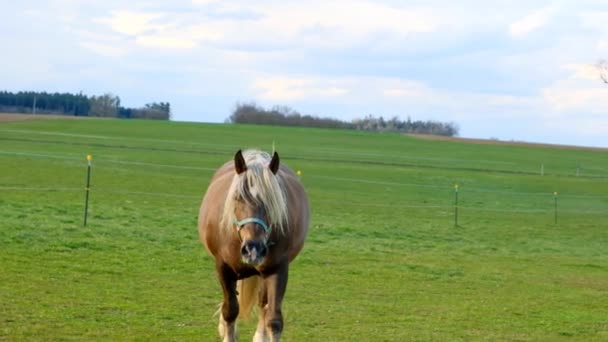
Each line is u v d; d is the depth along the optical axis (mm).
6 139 58250
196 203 29359
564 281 17781
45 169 37688
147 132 87188
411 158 72375
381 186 44406
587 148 100750
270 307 8000
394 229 26562
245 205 7648
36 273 13703
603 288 16875
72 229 19625
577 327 11922
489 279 17344
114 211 24484
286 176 8797
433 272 17844
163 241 19219
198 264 16359
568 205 42312
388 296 14148
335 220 27703
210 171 44906
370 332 10664
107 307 11242
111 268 14992
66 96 155000
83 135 74438
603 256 24219
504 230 29500
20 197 26109
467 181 51312
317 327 10875
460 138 108625
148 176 39000
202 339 9586
